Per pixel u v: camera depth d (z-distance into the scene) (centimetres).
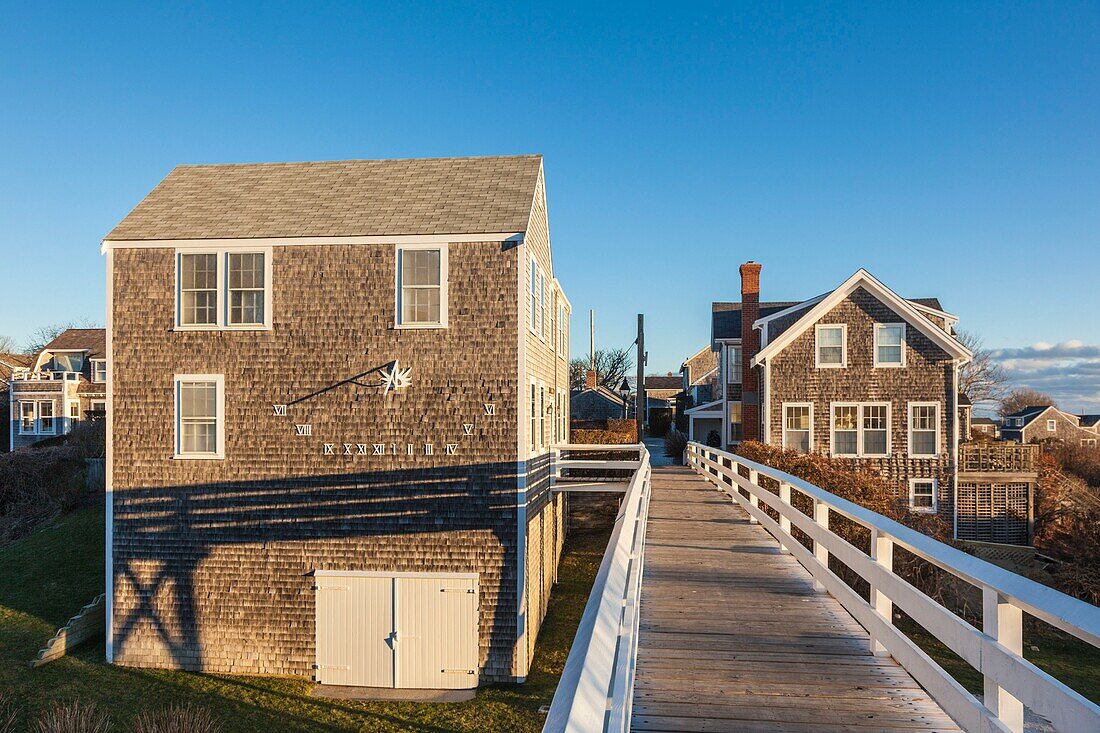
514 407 1451
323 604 1470
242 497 1494
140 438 1517
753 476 1241
